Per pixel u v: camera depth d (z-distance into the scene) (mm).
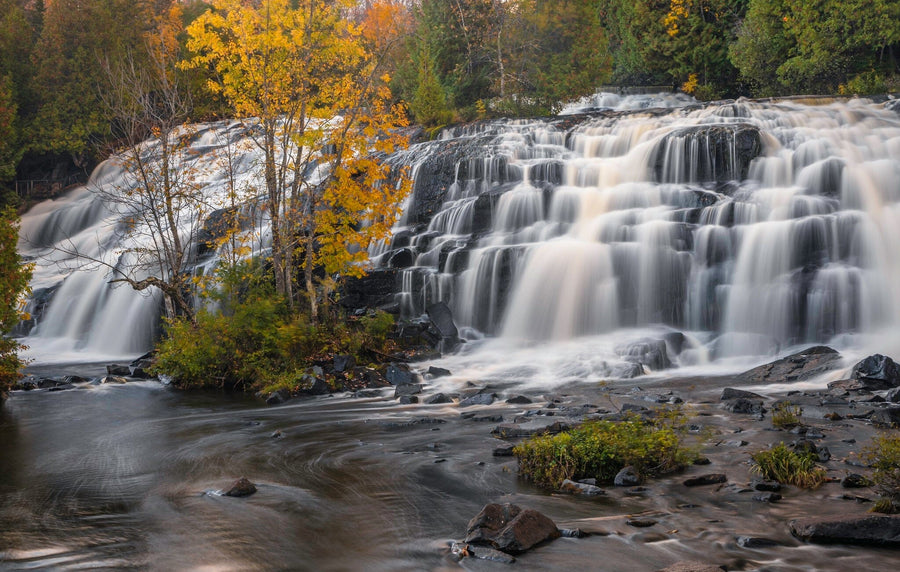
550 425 12023
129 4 53406
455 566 6988
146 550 7520
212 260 25750
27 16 59906
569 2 38812
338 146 20109
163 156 21703
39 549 7582
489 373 18219
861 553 7016
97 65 49781
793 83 39062
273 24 19641
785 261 19719
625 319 20953
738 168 24016
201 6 71188
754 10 40594
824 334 18828
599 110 40344
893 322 18422
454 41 40156
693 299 20484
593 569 6789
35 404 16219
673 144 25000
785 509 8234
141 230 31344
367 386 17484
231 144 38812
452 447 11484
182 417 14680
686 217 22062
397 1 51375
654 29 46656
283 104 20531
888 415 12047
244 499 9211
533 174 26453
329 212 19922
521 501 8805
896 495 8453
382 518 8383
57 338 27875
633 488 9117
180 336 18922
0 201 46562
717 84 45969
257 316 18688
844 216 19719
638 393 14930
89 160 51438
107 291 27375
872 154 23766
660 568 6773
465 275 22625
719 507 8383
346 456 11188
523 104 38219
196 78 45312
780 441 11047
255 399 16625
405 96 39500
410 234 26000
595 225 22781
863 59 37656
